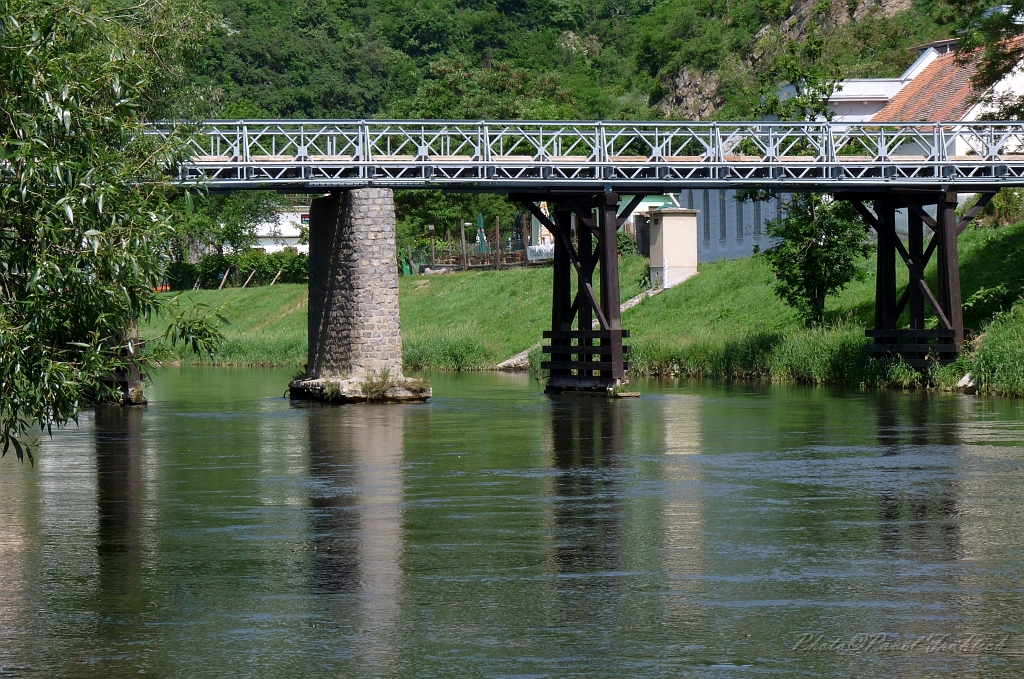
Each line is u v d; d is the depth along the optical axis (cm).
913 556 3519
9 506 4459
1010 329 9388
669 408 8288
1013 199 12456
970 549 3609
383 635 2772
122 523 4100
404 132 8988
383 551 3622
